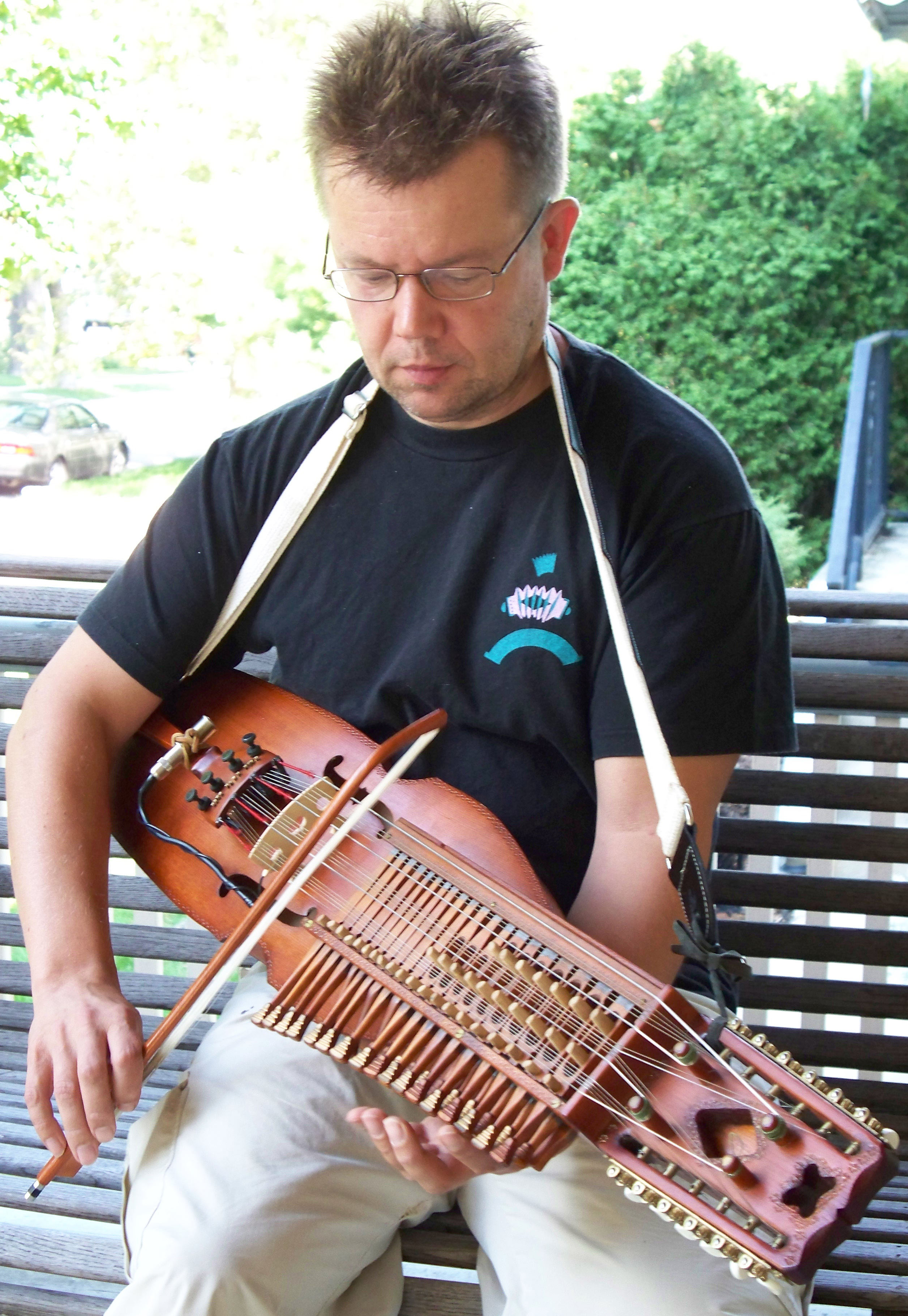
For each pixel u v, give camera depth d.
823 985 1.67
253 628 1.51
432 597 1.39
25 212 5.82
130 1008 1.28
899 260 6.82
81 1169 1.41
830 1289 1.30
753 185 6.86
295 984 1.20
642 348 6.98
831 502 7.06
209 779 1.42
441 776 1.39
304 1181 1.20
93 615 1.50
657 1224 1.17
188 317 7.13
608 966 1.11
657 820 1.25
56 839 1.38
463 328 1.25
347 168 1.22
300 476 1.43
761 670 1.30
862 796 1.64
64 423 7.68
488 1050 1.08
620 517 1.30
